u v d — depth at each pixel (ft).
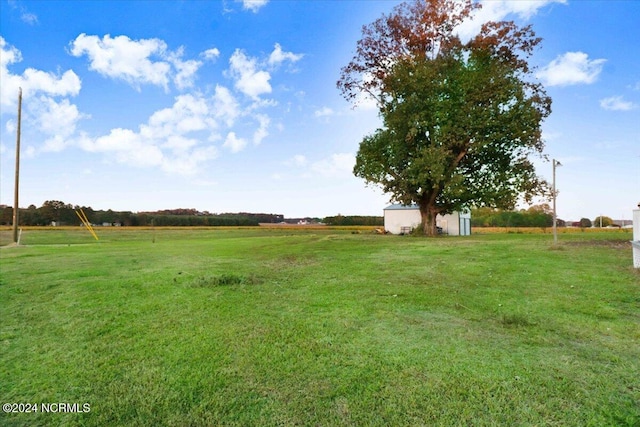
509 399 7.66
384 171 72.84
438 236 69.05
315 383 8.52
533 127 61.72
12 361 10.00
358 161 77.05
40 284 21.13
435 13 70.23
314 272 24.76
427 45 73.00
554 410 7.25
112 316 14.28
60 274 24.70
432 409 7.37
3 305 16.30
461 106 62.75
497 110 61.46
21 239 80.18
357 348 10.59
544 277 20.67
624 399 7.61
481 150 64.44
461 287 18.95
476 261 28.19
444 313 14.14
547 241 44.16
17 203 59.00
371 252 37.45
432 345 10.71
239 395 8.04
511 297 16.49
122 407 7.63
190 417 7.23
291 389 8.26
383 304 15.61
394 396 7.88
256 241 61.82
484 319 13.28
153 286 20.18
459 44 68.95
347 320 13.38
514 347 10.48
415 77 64.75
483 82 60.80
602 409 7.25
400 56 73.05
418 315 13.91
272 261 31.68
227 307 15.43
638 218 23.24
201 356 10.14
